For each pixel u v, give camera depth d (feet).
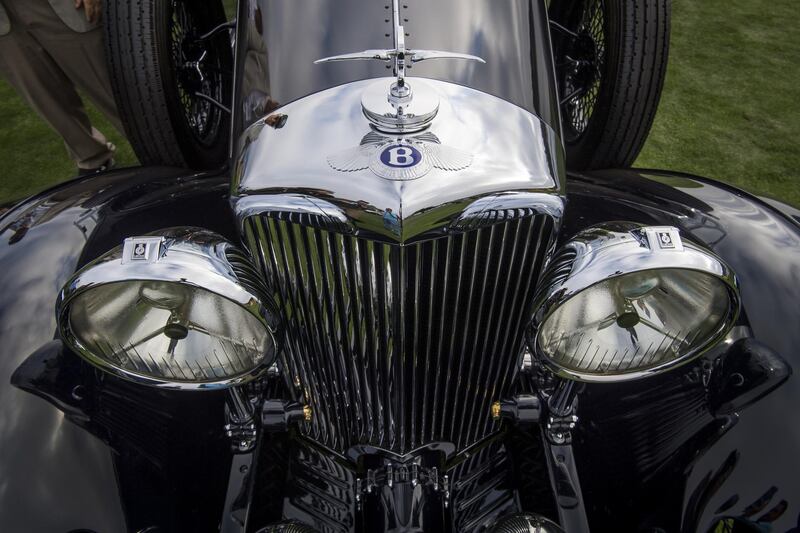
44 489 4.76
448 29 6.36
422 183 4.93
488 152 5.31
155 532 4.86
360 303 5.14
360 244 4.91
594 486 5.40
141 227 6.35
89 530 4.70
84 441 5.01
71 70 10.96
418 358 5.39
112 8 8.23
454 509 5.81
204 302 4.76
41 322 5.50
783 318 5.53
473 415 6.05
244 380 4.93
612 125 8.40
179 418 5.50
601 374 4.92
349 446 6.07
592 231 4.81
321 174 5.09
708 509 4.85
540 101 6.32
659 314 4.92
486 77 6.11
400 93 5.38
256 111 6.10
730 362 5.36
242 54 6.85
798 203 11.44
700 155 12.21
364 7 6.41
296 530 4.89
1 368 5.22
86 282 4.36
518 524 4.81
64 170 12.18
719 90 13.56
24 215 6.52
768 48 14.62
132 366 4.87
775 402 5.08
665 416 5.41
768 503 4.73
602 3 8.57
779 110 13.15
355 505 5.81
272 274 5.35
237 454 5.51
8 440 4.90
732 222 6.35
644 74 8.15
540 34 7.03
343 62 6.07
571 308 4.81
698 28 15.17
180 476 5.23
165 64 8.41
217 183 7.23
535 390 5.99
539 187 5.16
